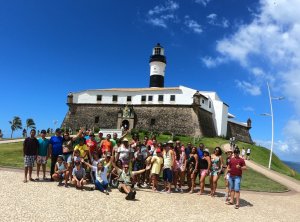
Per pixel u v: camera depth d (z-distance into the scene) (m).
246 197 20.27
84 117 78.75
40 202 13.59
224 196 19.42
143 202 15.52
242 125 89.62
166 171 19.05
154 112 74.12
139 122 74.56
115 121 76.12
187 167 20.92
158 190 19.55
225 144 63.66
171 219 13.04
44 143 18.95
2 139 56.56
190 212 14.55
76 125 78.75
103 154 19.03
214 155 19.34
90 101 79.50
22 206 12.71
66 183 17.48
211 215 14.42
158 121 73.12
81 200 14.66
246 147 69.94
